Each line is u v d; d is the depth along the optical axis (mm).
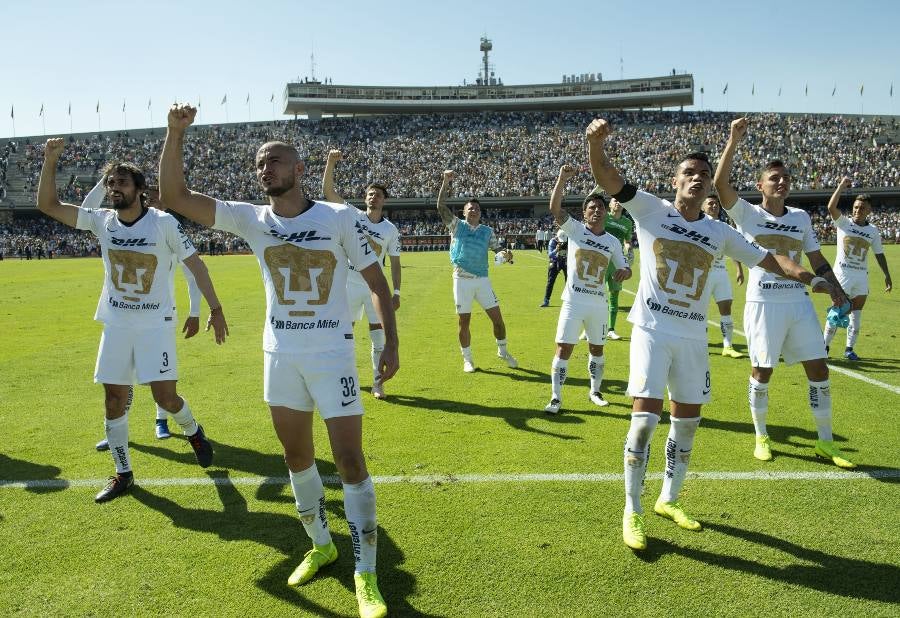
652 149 63562
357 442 3236
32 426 6055
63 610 3105
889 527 3881
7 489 4582
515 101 75500
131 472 4602
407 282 21641
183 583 3348
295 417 3328
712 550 3641
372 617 2984
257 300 17078
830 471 4785
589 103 75438
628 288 19047
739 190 55875
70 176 60844
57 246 51625
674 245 3895
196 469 4980
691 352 3896
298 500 3445
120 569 3482
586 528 3900
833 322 8625
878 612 3045
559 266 14805
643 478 3805
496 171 62250
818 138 63094
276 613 3096
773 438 5566
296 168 3266
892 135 62844
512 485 4543
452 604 3139
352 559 3635
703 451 5242
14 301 17031
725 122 66812
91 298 17844
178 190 3090
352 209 3521
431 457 5117
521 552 3617
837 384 7359
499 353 8516
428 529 3887
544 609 3092
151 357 4598
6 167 61812
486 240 8203
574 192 59250
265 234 3281
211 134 68125
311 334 3232
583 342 10664
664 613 3049
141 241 4602
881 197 56969
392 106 75250
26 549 3705
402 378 7984
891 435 5562
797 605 3107
